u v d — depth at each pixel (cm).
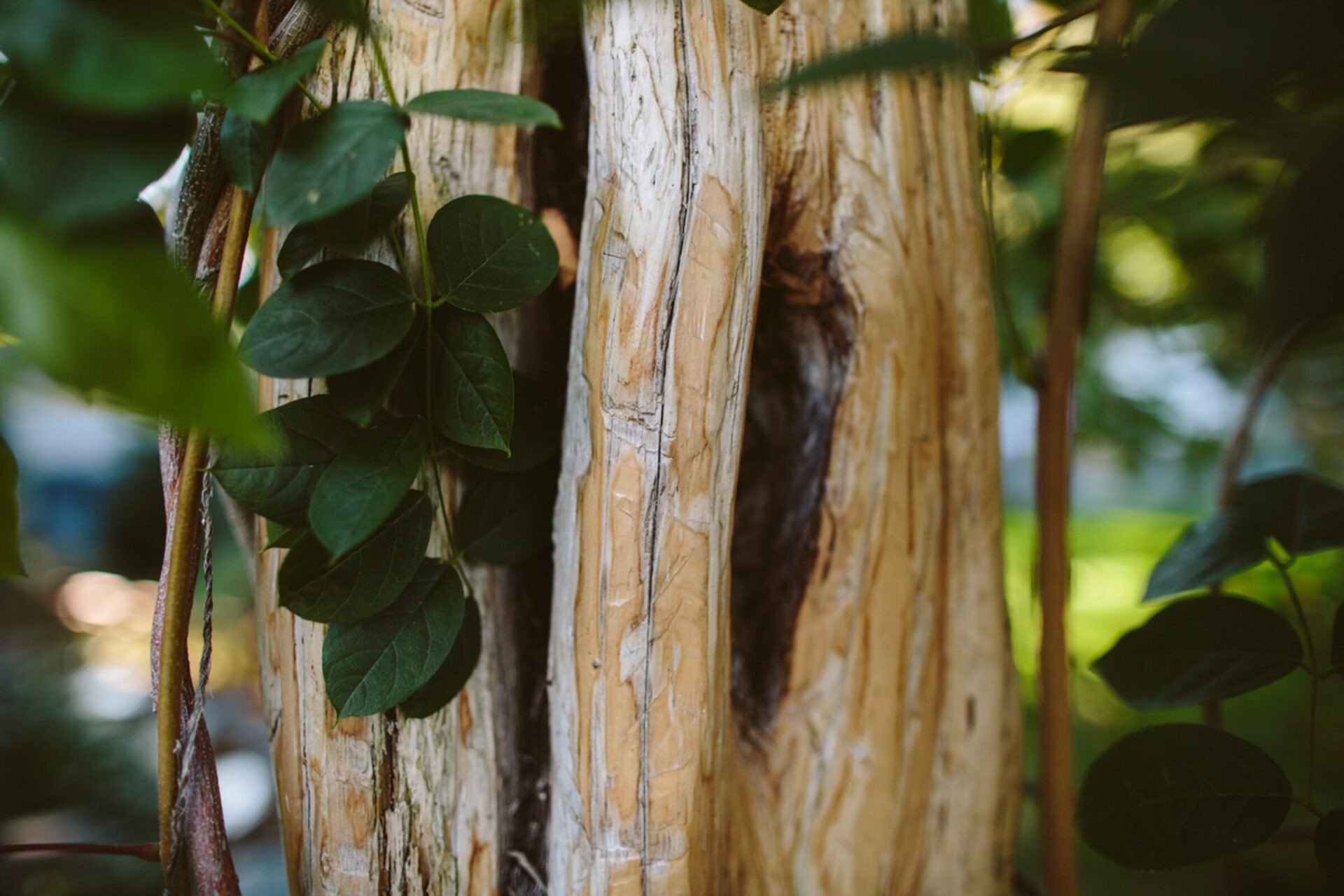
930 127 46
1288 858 70
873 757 45
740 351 40
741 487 48
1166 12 32
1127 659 43
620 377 40
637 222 39
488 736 44
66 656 156
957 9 46
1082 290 48
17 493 35
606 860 41
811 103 43
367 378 36
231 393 25
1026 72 48
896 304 44
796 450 47
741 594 48
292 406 37
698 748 41
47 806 113
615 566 40
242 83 32
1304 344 62
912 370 45
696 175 39
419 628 39
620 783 40
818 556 45
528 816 46
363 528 35
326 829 41
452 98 33
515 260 37
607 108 40
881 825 45
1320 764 98
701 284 39
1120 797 41
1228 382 92
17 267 24
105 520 102
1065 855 48
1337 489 46
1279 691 112
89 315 24
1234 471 54
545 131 46
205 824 39
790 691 46
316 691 41
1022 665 103
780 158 43
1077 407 100
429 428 37
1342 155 33
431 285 37
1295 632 42
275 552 42
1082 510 179
